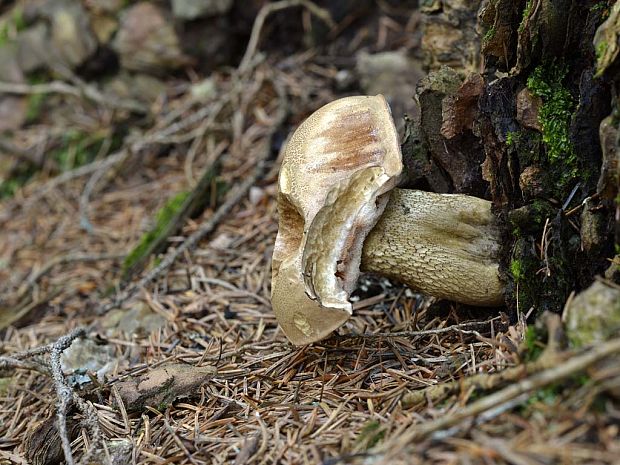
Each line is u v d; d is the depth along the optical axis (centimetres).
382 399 67
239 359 72
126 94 110
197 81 108
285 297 67
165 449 67
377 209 68
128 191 97
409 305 74
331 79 97
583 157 66
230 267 82
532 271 68
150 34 108
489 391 63
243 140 95
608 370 60
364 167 67
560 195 67
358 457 62
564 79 67
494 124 68
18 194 105
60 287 87
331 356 71
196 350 75
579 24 67
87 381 74
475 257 69
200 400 70
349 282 68
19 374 77
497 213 69
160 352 75
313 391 68
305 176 68
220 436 67
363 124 68
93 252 90
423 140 73
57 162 108
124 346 77
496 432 61
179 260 84
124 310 81
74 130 109
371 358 70
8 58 115
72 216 96
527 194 68
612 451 59
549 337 62
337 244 68
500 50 69
